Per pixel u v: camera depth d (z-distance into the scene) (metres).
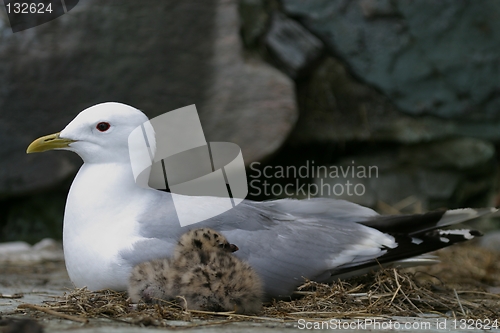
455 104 13.56
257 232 6.91
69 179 12.76
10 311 5.90
